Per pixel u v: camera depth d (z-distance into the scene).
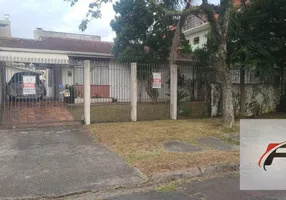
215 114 11.95
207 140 7.43
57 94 14.30
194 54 13.86
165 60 14.59
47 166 5.18
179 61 15.46
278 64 12.90
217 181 4.81
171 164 5.26
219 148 6.65
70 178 4.61
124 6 13.97
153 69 12.61
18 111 11.40
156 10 10.63
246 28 11.81
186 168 5.11
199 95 13.58
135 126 9.18
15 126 9.04
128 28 14.10
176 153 6.05
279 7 11.34
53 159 5.61
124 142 7.00
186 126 9.26
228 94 9.17
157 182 4.68
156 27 14.05
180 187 4.50
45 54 14.71
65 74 14.97
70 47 16.67
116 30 14.78
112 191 4.29
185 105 13.38
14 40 16.66
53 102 13.55
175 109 11.07
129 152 6.14
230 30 10.96
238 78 12.55
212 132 8.35
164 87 14.98
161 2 10.20
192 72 14.15
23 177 4.61
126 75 15.42
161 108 13.50
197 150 6.41
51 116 10.81
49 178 4.59
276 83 13.78
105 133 8.04
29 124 9.34
